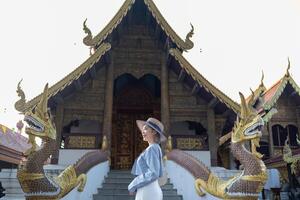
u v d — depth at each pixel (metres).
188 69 12.68
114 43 14.48
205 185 6.99
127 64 14.38
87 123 15.61
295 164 16.45
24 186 5.09
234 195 5.87
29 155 5.16
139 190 3.52
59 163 12.05
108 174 11.66
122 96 16.98
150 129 3.82
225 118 13.75
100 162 10.23
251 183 5.79
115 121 16.39
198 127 15.73
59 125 12.55
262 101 15.41
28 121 5.06
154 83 17.14
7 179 10.12
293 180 16.36
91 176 8.81
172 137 13.18
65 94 12.84
